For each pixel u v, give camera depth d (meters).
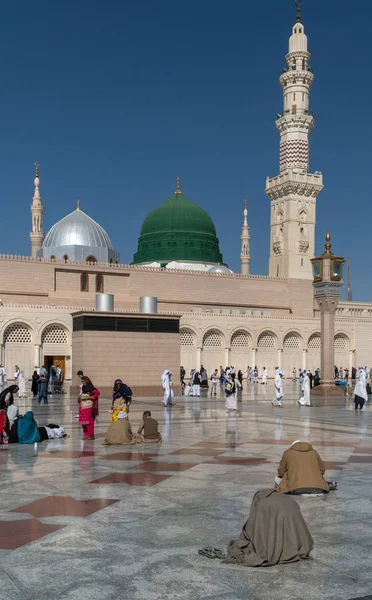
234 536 8.12
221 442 16.91
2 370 48.69
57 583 6.47
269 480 11.66
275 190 82.12
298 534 7.25
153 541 7.89
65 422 22.20
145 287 72.88
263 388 50.78
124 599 6.07
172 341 36.44
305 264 81.38
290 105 81.06
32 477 11.90
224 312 73.88
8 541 7.87
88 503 9.84
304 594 6.22
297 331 75.00
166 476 12.03
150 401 32.38
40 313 60.38
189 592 6.25
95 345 34.53
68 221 79.25
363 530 8.42
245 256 95.19
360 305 81.00
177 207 94.12
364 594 6.23
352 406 30.58
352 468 12.98
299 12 80.19
